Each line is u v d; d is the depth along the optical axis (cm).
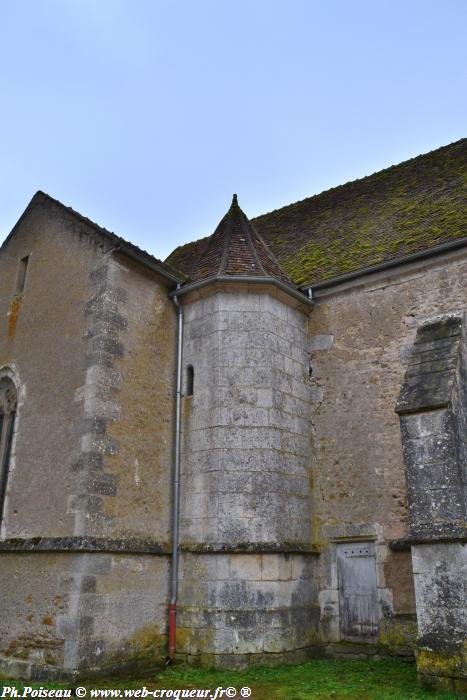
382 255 941
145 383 870
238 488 812
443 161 1209
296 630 791
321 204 1344
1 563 814
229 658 739
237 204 1083
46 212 1004
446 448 653
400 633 776
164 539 832
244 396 858
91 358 819
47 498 794
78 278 897
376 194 1239
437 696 577
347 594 840
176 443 880
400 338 890
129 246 871
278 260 1155
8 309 1004
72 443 792
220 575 773
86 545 721
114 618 733
